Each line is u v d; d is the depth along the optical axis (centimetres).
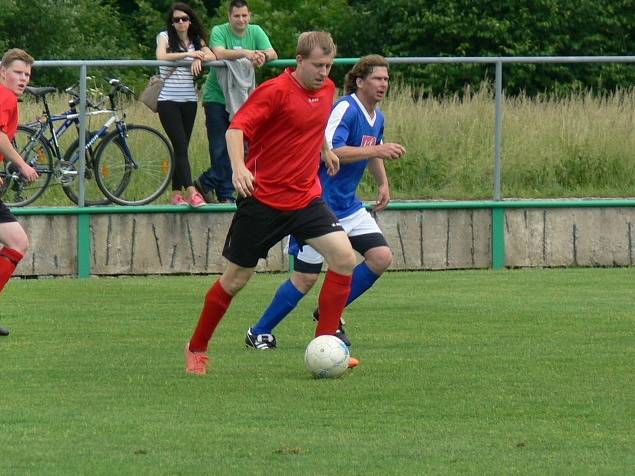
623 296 3216
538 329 2689
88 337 2586
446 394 2028
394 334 2628
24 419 1847
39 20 8556
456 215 3850
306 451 1673
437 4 8812
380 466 1602
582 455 1656
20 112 3619
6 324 2750
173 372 2209
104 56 8738
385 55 8931
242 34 3656
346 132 2444
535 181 4112
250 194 2052
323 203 2189
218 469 1586
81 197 3650
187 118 3653
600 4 8800
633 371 2225
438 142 4062
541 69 6184
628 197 4106
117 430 1783
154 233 3688
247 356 2378
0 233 2609
